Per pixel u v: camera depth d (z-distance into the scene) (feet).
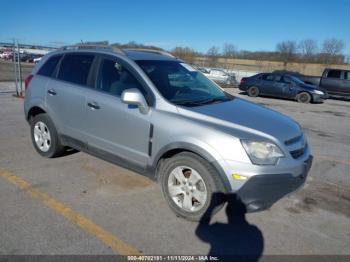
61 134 15.53
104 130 13.39
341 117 38.88
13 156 16.97
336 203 13.53
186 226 11.02
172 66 14.29
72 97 14.49
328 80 61.82
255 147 10.16
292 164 10.54
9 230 10.18
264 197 10.25
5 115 27.76
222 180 10.36
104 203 12.28
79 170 15.34
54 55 16.48
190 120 11.05
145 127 11.89
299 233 11.06
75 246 9.61
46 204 11.96
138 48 15.98
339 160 19.86
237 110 12.41
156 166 11.93
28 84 17.06
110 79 13.55
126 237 10.21
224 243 10.25
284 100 56.90
